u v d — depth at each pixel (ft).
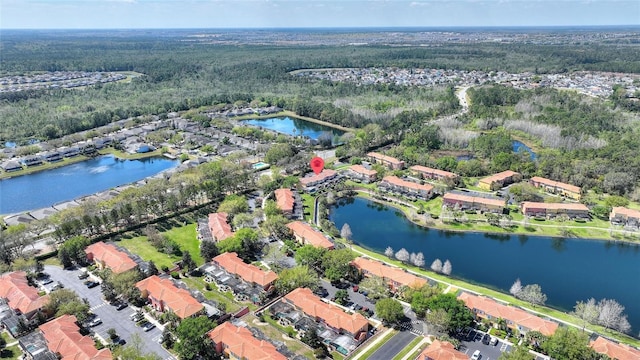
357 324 499.10
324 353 479.00
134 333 506.07
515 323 507.30
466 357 440.86
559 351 451.94
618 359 447.42
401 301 572.10
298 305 542.57
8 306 548.31
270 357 443.32
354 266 627.05
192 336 460.14
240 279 606.96
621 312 563.89
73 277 626.23
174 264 651.25
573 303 586.86
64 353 456.45
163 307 544.21
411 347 484.33
